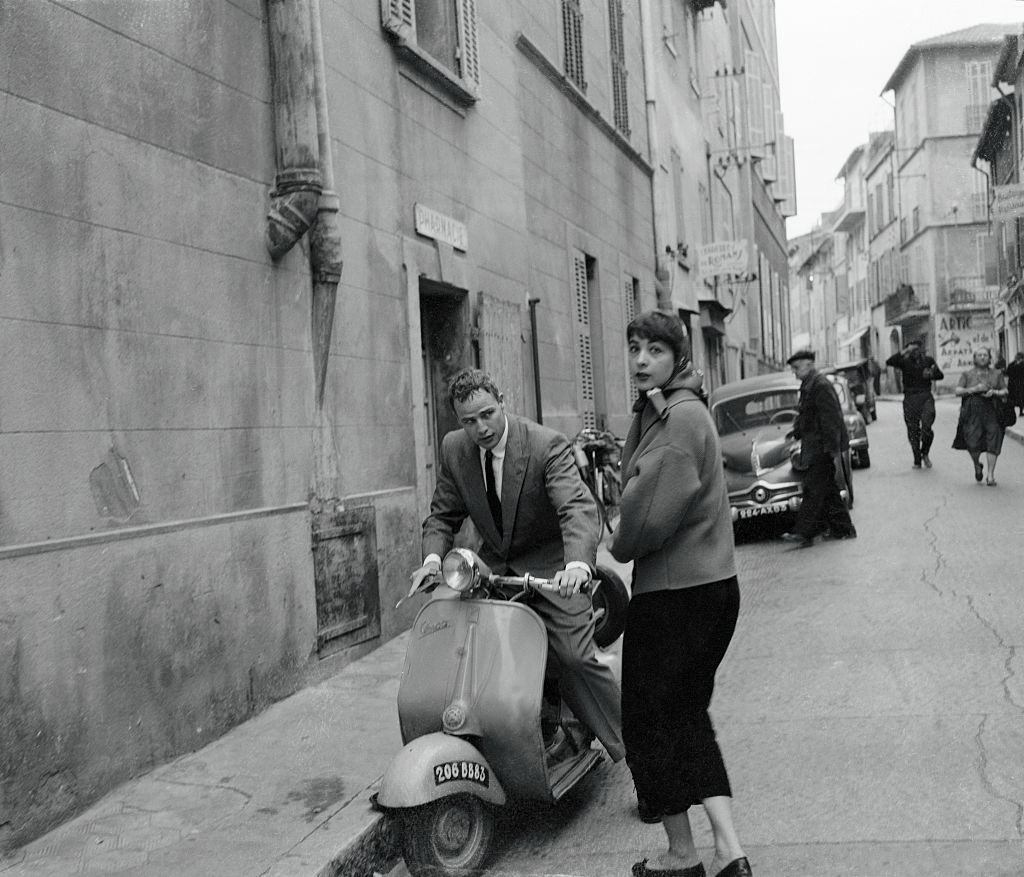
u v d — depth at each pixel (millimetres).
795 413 13305
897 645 6820
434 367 10055
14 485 4352
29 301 4484
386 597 7660
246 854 4023
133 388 5102
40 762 4348
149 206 5297
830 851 3941
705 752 3701
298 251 6680
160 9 5461
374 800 3977
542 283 12734
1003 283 44531
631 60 19109
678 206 23234
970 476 16078
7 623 4227
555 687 4535
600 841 4250
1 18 4414
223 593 5668
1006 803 4238
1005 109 39062
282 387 6457
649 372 3760
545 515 4508
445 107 9711
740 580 9594
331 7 7449
